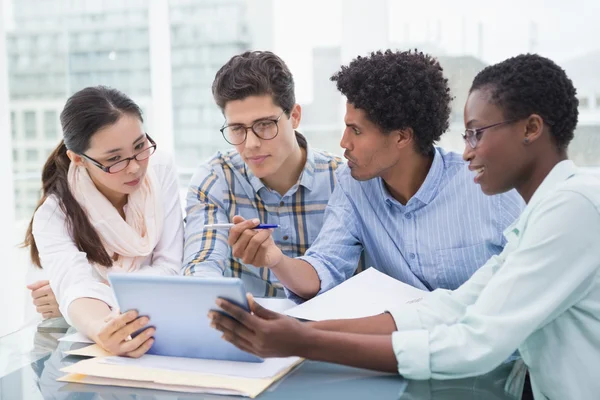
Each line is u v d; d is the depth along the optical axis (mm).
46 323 1115
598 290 814
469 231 1192
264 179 1457
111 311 1048
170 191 1492
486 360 774
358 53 2291
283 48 2408
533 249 790
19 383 806
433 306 918
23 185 2744
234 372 801
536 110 824
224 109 1273
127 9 2562
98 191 1343
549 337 837
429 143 1170
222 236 1383
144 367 829
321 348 782
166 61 2521
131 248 1351
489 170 862
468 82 2221
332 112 2385
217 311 800
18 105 2721
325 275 1186
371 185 1270
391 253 1241
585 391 814
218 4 2461
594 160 2131
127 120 1245
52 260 1247
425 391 761
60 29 2641
